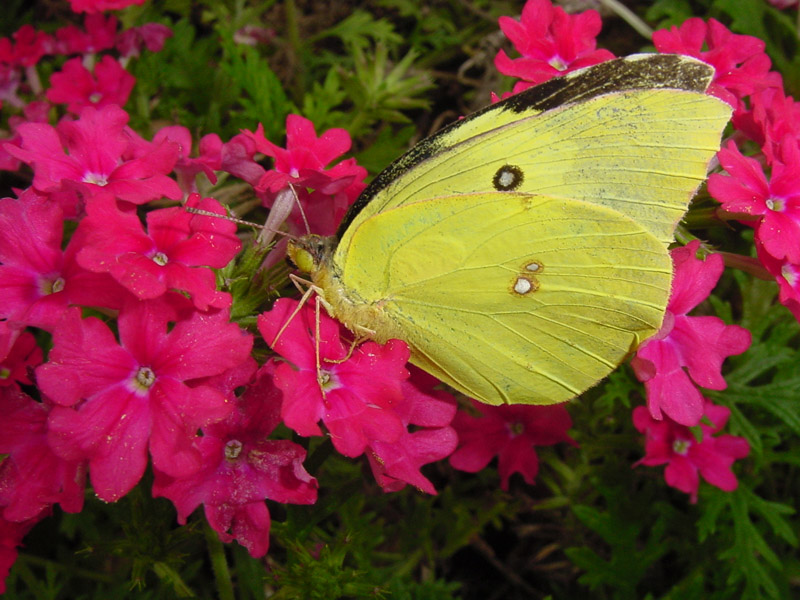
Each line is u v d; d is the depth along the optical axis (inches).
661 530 4.2
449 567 4.8
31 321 2.7
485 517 4.3
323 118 5.0
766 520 4.3
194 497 2.8
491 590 4.7
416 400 3.2
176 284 2.7
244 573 3.4
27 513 2.7
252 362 2.8
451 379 3.2
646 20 5.4
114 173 3.1
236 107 5.4
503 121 3.0
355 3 5.9
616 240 2.8
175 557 3.2
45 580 4.4
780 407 4.1
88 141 3.1
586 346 3.0
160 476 2.7
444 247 2.9
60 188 2.9
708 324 3.3
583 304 2.9
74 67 4.8
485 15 5.6
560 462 4.3
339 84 5.1
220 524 2.8
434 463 4.8
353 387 2.9
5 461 2.8
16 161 3.9
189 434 2.6
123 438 2.6
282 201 3.3
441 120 5.7
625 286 2.9
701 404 3.2
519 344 3.1
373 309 3.0
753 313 4.3
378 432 2.8
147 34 5.1
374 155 4.9
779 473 4.6
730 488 4.0
